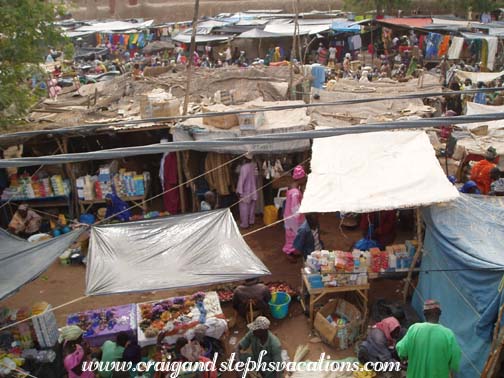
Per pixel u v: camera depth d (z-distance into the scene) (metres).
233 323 7.91
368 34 27.52
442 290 6.90
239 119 10.33
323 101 13.42
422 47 24.75
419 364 4.93
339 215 11.83
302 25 28.84
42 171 11.20
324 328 7.39
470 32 24.16
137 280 5.88
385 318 7.19
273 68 16.30
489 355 5.61
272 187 11.37
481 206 7.49
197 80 14.88
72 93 15.24
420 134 8.73
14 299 8.95
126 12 40.59
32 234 10.79
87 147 12.09
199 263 6.36
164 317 7.27
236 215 11.84
